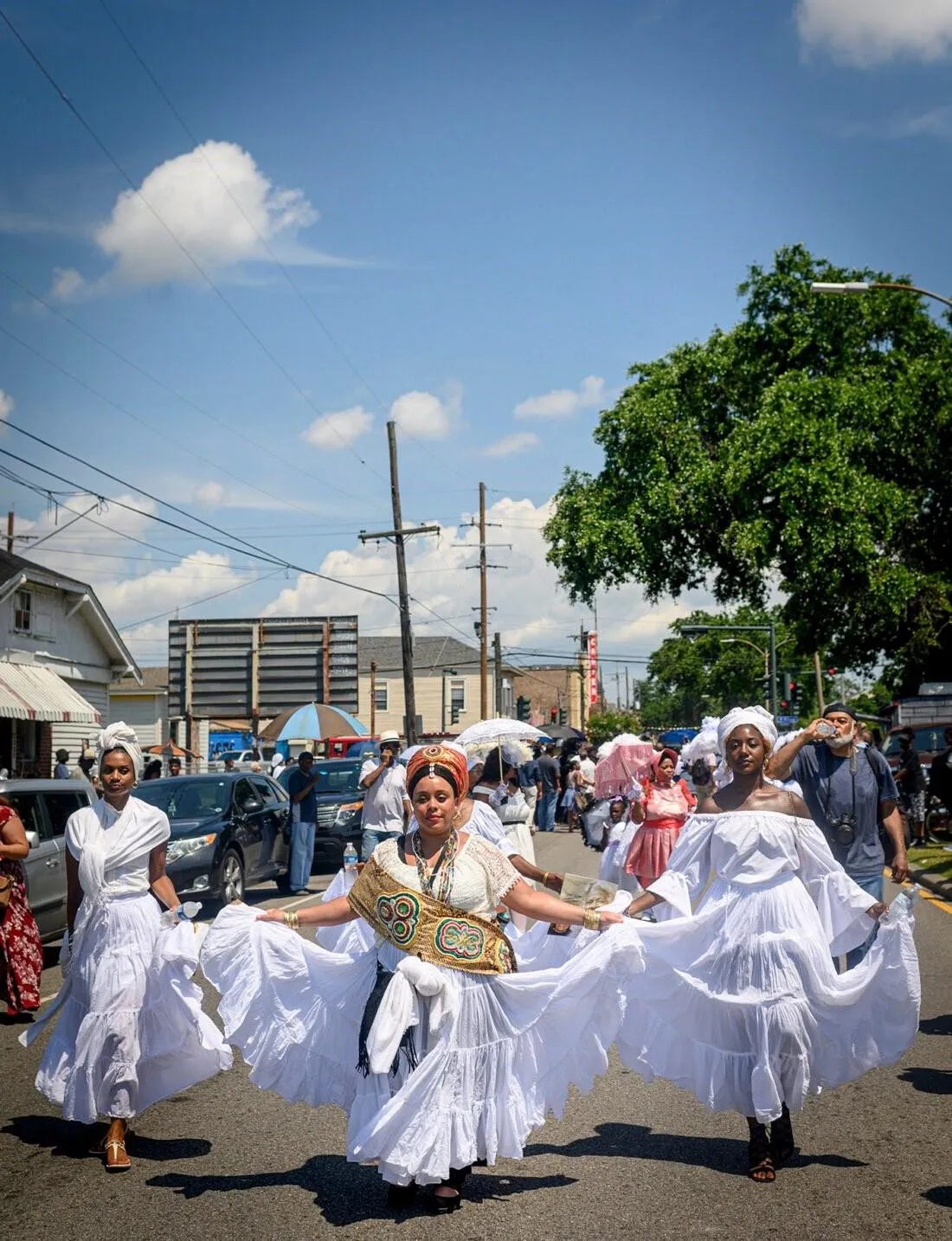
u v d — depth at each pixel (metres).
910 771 22.38
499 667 58.03
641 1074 5.64
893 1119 6.22
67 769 28.42
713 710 106.62
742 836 5.52
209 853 15.31
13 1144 6.11
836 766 7.36
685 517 34.41
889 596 32.41
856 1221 4.75
